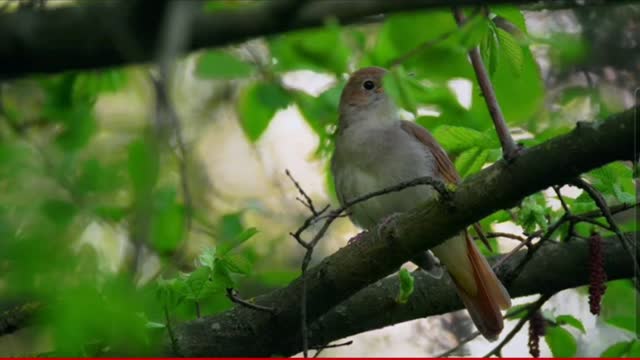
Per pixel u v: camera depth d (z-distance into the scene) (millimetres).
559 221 7746
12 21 4789
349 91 9859
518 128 10375
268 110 10844
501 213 8562
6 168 8500
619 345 8766
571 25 12523
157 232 9305
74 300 5293
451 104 9984
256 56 10703
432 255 8445
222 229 10062
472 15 6254
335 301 7625
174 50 4488
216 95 13266
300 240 6688
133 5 4664
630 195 7797
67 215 7758
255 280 9406
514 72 7348
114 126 11016
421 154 9344
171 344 7867
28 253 6152
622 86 12375
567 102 11812
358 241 7543
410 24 8820
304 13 4781
